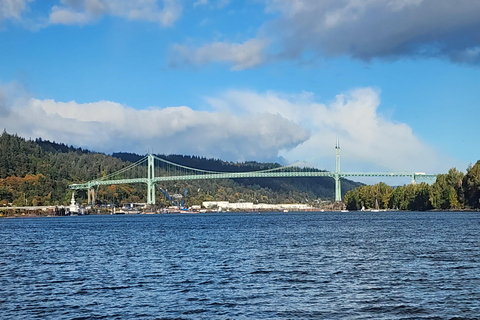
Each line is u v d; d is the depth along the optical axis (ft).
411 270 141.69
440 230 311.27
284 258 171.32
